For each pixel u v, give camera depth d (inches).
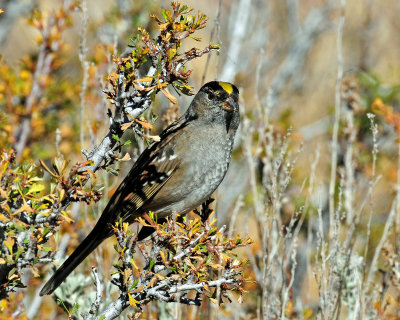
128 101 286.8
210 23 711.7
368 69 644.1
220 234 284.4
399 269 370.0
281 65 722.2
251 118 539.8
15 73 502.3
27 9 633.6
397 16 725.9
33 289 428.8
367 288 359.6
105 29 509.4
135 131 283.6
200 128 386.3
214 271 353.1
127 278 276.7
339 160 528.1
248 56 684.7
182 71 291.1
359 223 382.9
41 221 277.3
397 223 380.5
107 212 363.6
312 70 717.3
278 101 665.6
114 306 282.4
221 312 372.5
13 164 280.2
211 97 385.4
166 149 380.8
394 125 473.4
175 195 382.9
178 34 290.2
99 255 378.9
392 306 420.2
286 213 490.0
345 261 358.0
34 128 472.4
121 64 279.4
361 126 536.7
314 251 474.6
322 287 343.9
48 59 491.8
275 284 361.1
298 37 713.0
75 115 494.6
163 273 405.1
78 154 476.4
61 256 393.4
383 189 553.3
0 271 279.0
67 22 483.8
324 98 707.4
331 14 722.8
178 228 287.9
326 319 339.3
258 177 534.9
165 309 371.2
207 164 385.4
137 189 370.9
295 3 757.9
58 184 279.9
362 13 711.1
